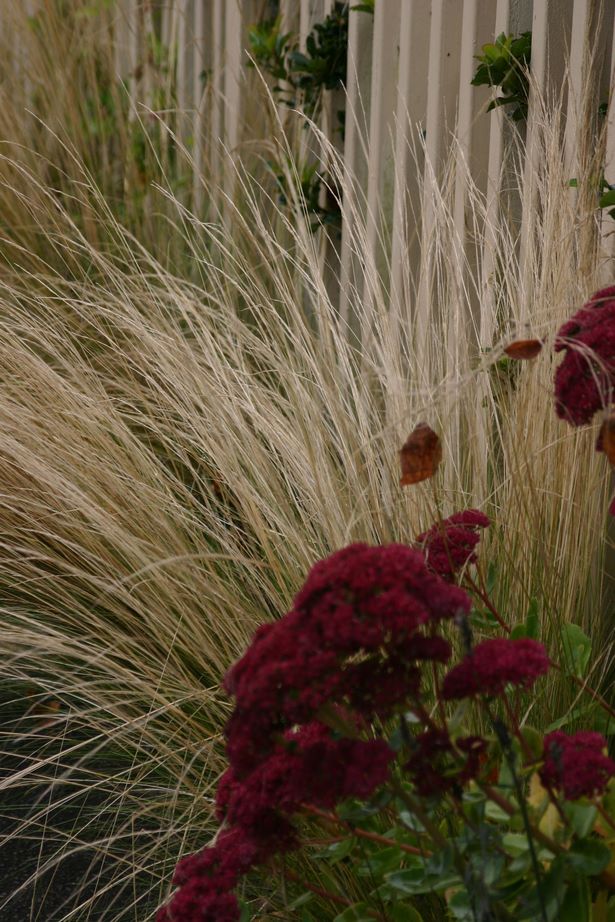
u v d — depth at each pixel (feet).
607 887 4.44
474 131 6.93
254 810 4.31
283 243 8.98
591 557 5.50
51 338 7.68
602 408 4.33
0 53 11.84
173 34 11.16
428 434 4.46
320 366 6.36
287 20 10.06
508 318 5.87
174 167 11.22
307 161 9.29
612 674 5.49
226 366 6.51
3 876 5.48
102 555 6.17
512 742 4.41
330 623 3.99
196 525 5.92
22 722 6.21
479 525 4.78
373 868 4.44
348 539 5.23
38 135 11.09
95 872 5.48
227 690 4.17
